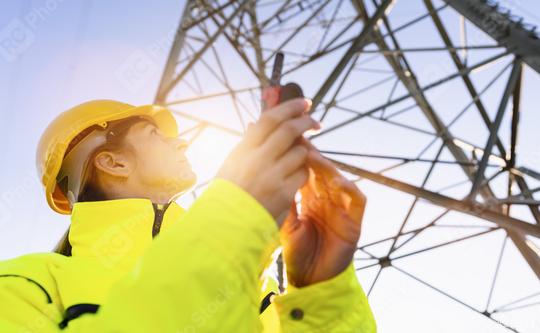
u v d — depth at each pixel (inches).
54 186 76.2
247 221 28.8
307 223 42.0
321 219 41.9
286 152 32.1
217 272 27.3
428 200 202.4
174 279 26.6
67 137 63.6
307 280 41.6
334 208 40.8
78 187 59.3
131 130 60.5
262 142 32.3
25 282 40.5
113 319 26.2
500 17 202.8
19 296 39.0
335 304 40.6
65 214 83.8
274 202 30.7
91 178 58.1
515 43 202.5
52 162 72.7
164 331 25.7
